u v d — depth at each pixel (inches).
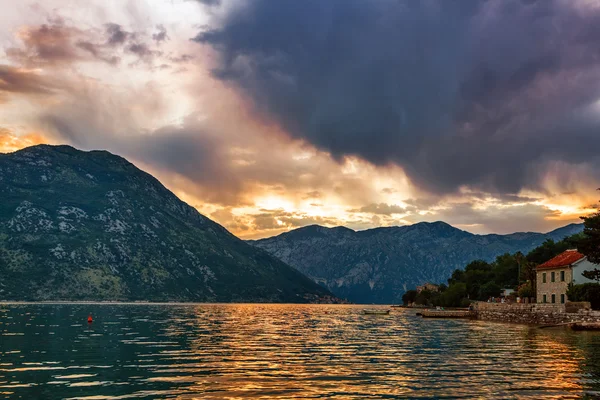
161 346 1978.3
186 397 1000.2
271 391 1064.8
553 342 2191.2
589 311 3088.1
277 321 4552.2
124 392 1044.5
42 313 5393.7
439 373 1314.0
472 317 5108.3
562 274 4160.9
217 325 3666.3
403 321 4606.3
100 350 1792.6
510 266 7194.9
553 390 1089.4
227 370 1348.4
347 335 2723.9
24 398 987.3
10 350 1740.9
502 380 1207.6
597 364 1480.1
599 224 3472.0
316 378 1228.5
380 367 1425.9
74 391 1051.9
